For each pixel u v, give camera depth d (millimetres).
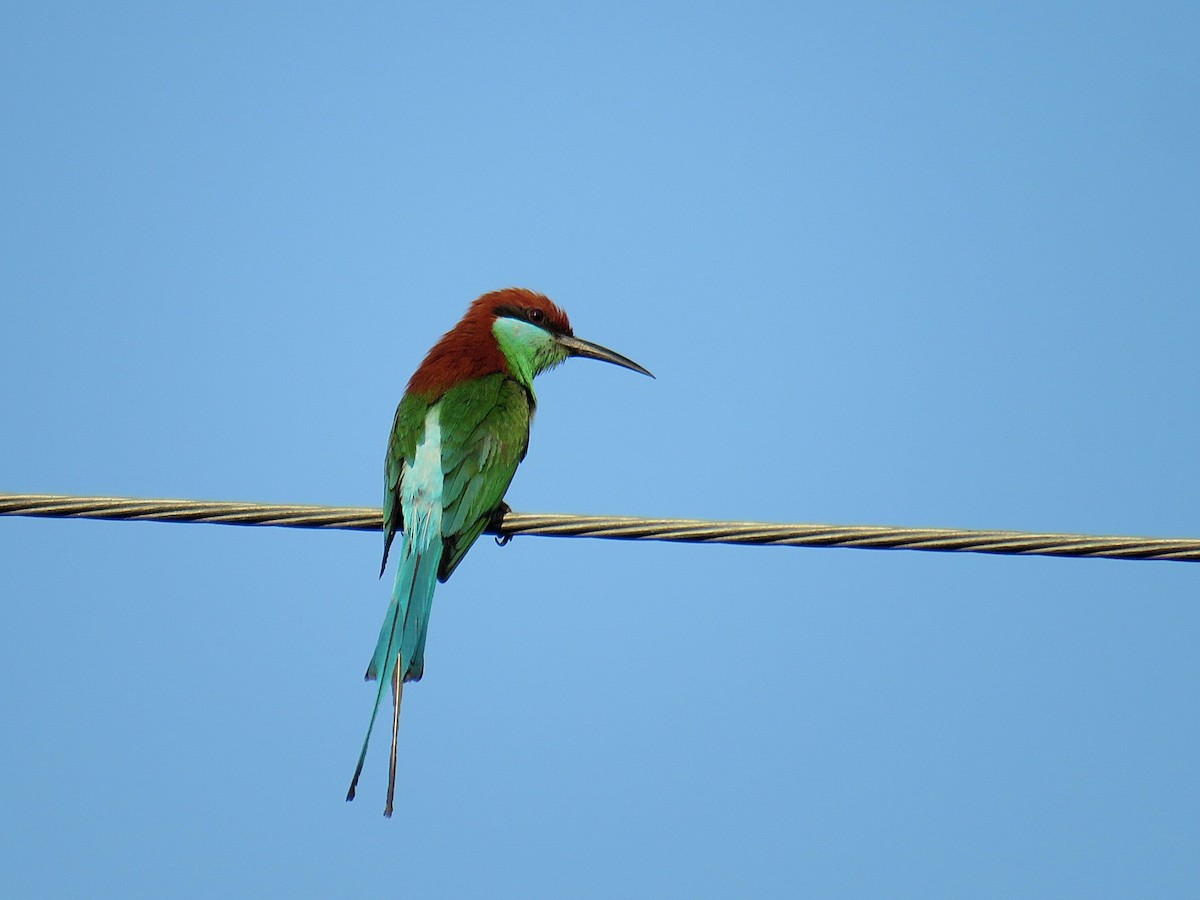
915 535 9789
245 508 10484
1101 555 9555
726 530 10102
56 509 10164
